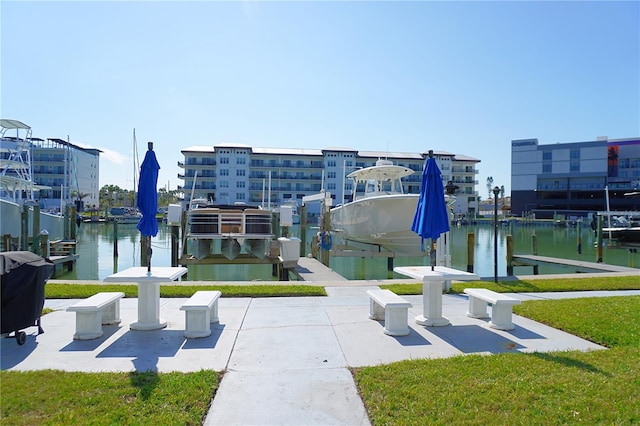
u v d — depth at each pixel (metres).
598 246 21.59
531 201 79.69
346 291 9.39
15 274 5.30
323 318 6.94
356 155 70.88
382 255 18.89
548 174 78.00
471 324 6.63
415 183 70.81
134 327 6.12
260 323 6.60
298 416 3.53
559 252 28.94
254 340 5.69
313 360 4.91
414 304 8.12
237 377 4.36
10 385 3.91
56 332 5.97
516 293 9.49
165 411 3.48
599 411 3.45
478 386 3.95
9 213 20.38
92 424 3.23
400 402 3.69
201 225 16.47
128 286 9.57
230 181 69.25
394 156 71.56
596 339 5.68
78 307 5.54
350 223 23.84
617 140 75.06
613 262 23.58
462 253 28.45
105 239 37.03
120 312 7.27
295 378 4.34
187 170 69.88
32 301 5.49
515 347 5.42
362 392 3.93
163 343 5.52
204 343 5.54
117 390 3.86
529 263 17.61
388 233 20.44
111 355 5.03
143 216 6.44
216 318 6.67
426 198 6.96
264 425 3.38
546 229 57.69
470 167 76.25
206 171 70.12
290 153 70.81
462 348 5.38
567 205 76.62
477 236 44.66
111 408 3.51
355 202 22.36
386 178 24.12
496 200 10.99
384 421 3.38
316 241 20.67
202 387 3.97
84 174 77.38
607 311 7.07
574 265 16.25
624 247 25.48
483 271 20.08
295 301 8.30
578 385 3.95
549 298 8.74
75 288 9.24
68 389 3.86
